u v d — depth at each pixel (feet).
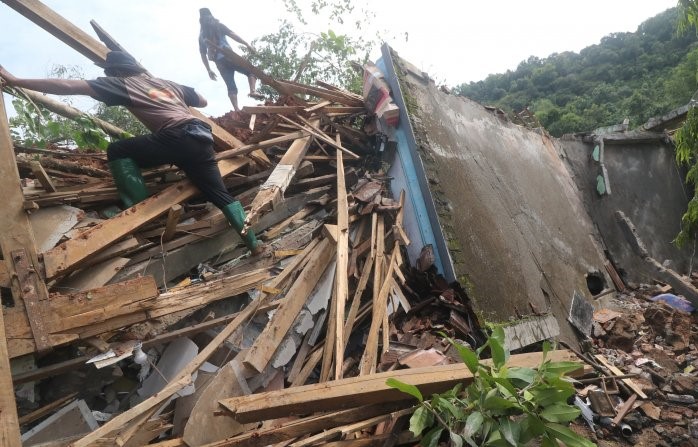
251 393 10.63
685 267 32.96
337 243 13.89
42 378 9.24
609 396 14.37
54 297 9.29
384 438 9.62
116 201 13.42
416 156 17.88
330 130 20.36
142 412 8.59
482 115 25.76
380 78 19.66
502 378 9.21
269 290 11.99
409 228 17.54
